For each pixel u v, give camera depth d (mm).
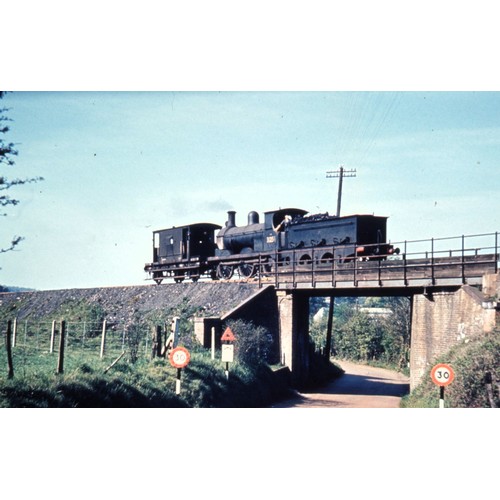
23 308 45406
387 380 36938
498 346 16188
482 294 18984
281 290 29484
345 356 54094
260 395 22891
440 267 21844
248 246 37219
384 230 29750
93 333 31766
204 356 23438
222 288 32656
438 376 14820
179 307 32688
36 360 20109
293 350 28828
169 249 41469
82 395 14023
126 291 40281
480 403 15039
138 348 23906
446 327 21141
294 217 34250
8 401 12242
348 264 25797
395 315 47688
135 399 15406
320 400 25141
